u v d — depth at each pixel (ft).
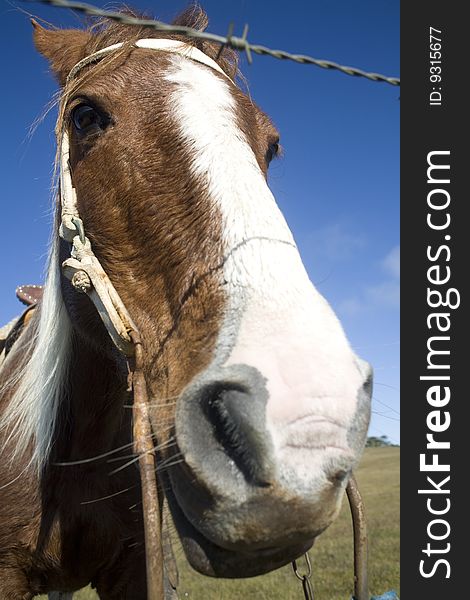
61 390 8.01
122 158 6.35
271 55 5.45
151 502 4.94
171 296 5.74
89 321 7.34
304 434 4.21
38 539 7.86
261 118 7.76
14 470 8.07
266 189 5.82
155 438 5.53
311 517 4.13
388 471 91.56
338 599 20.57
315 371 4.43
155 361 5.72
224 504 4.33
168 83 6.55
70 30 8.89
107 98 6.57
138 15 9.12
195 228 5.72
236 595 22.00
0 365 10.11
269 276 5.05
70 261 6.67
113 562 8.29
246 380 4.42
